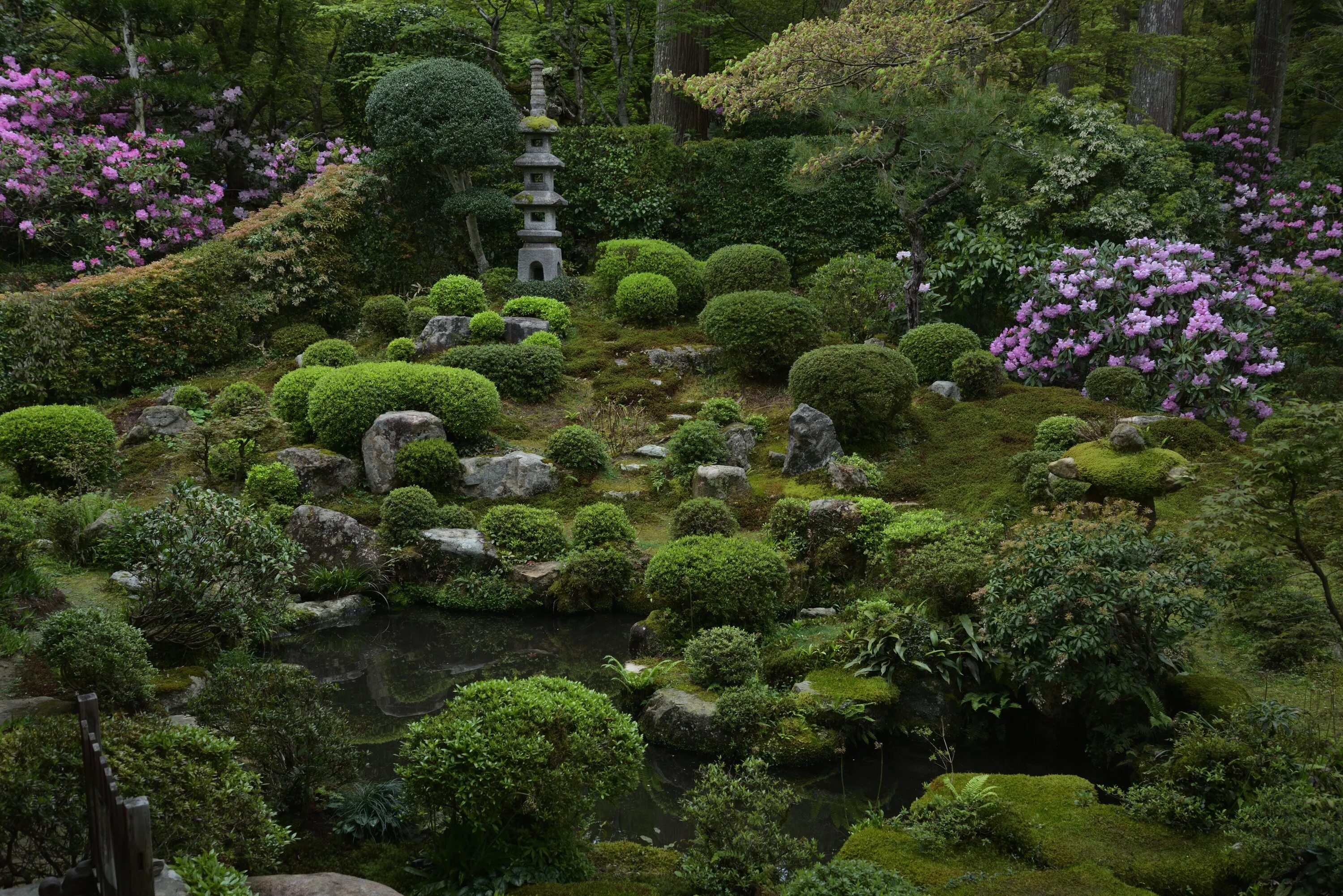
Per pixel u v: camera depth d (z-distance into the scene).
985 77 16.30
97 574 9.03
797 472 11.70
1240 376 12.84
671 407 13.53
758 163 18.30
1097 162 16.77
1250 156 20.31
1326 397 14.34
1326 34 23.45
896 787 6.57
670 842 5.87
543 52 21.83
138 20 18.08
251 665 7.08
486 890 4.80
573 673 8.27
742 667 7.45
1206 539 6.00
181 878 3.68
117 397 14.24
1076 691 6.55
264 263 15.66
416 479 11.13
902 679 7.38
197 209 17.69
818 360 11.97
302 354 14.72
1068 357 13.85
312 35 23.12
